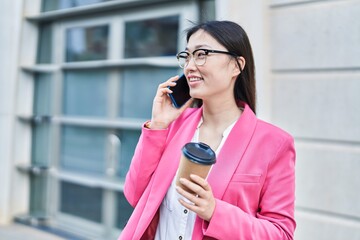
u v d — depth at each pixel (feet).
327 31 9.25
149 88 13.78
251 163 5.05
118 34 14.70
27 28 16.85
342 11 9.04
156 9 13.65
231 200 4.94
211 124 5.59
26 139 17.16
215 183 5.00
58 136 16.53
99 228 15.07
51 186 16.83
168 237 5.24
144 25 13.98
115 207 14.67
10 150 16.66
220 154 5.17
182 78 5.70
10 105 16.66
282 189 5.01
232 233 4.61
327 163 9.29
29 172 17.26
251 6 10.14
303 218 9.55
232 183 4.96
